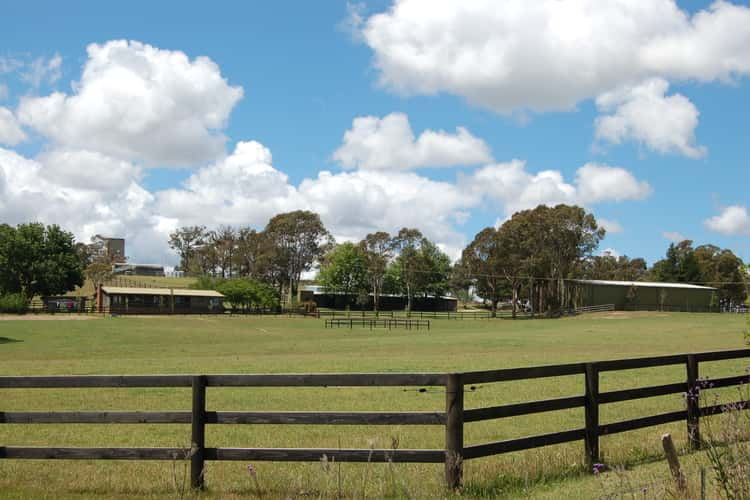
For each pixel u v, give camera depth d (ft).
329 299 409.69
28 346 145.07
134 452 22.70
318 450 21.99
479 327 240.32
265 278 416.26
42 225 324.80
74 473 27.12
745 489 16.84
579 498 20.44
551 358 93.25
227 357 108.37
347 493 21.70
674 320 250.98
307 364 85.97
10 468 28.66
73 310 277.44
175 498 21.76
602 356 96.73
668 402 49.24
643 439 32.86
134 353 128.67
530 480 23.48
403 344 142.92
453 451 21.36
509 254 344.90
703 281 392.68
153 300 295.69
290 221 406.62
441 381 21.67
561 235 343.26
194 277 484.74
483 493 21.61
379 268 400.88
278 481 24.04
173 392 59.06
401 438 36.14
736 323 221.66
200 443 22.44
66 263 321.93
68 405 50.88
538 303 391.24
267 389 60.39
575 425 41.01
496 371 22.70
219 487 23.35
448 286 419.54
